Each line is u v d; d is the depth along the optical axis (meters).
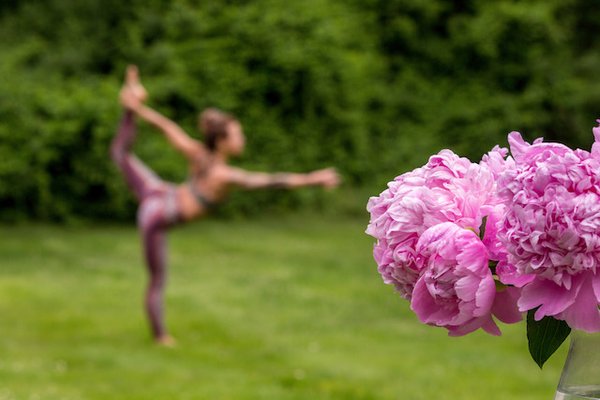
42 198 16.97
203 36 18.83
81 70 18.83
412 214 1.43
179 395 7.67
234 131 9.39
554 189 1.33
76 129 16.64
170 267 13.66
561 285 1.38
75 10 19.39
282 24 18.95
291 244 15.89
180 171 17.48
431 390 7.99
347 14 21.16
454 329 1.46
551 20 22.19
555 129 22.45
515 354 9.34
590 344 1.47
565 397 1.51
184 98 18.28
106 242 15.56
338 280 13.01
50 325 10.26
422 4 21.73
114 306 11.18
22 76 17.72
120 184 17.12
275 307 11.32
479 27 21.59
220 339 9.83
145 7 19.05
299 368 8.73
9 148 16.62
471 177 1.45
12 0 20.31
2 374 8.17
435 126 21.56
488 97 21.83
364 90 20.22
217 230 17.19
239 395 7.72
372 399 7.72
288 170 19.09
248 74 18.86
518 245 1.35
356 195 19.77
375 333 10.17
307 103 19.17
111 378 8.20
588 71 22.56
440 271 1.39
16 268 13.30
